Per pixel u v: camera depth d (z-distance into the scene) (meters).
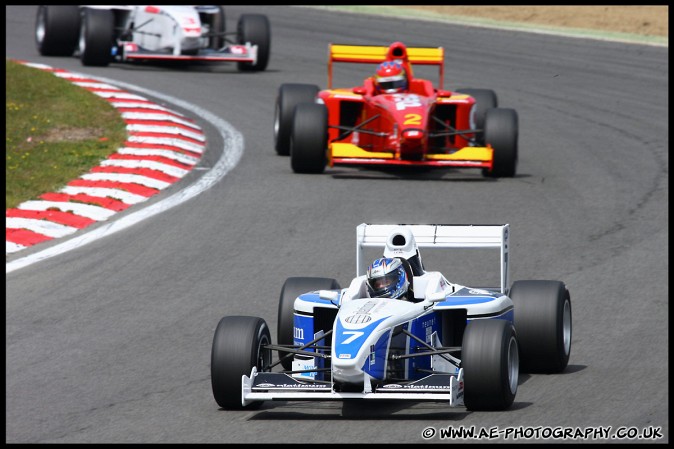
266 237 49.97
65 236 49.91
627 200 57.12
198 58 92.25
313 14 138.62
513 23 134.62
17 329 37.94
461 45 117.50
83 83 86.25
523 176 63.31
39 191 56.28
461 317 32.66
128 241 49.16
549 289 32.34
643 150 70.88
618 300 40.47
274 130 69.38
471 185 60.88
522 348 32.00
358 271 34.31
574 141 74.00
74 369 33.75
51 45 99.44
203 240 49.47
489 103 67.00
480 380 27.92
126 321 38.78
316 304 30.89
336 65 104.69
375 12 141.38
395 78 63.25
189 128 74.06
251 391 28.69
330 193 58.34
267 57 97.75
